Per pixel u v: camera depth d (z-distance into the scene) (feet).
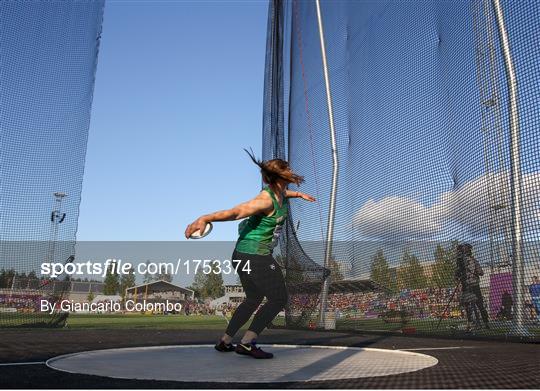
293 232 26.40
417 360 10.51
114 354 11.38
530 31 15.55
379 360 10.41
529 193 15.31
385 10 22.68
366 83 23.61
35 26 25.58
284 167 11.16
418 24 20.56
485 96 16.78
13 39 25.00
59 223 24.50
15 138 24.38
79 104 25.84
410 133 20.38
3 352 11.87
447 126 18.47
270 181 11.14
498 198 16.10
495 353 12.81
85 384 6.98
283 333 22.35
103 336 18.72
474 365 9.77
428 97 19.63
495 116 16.38
